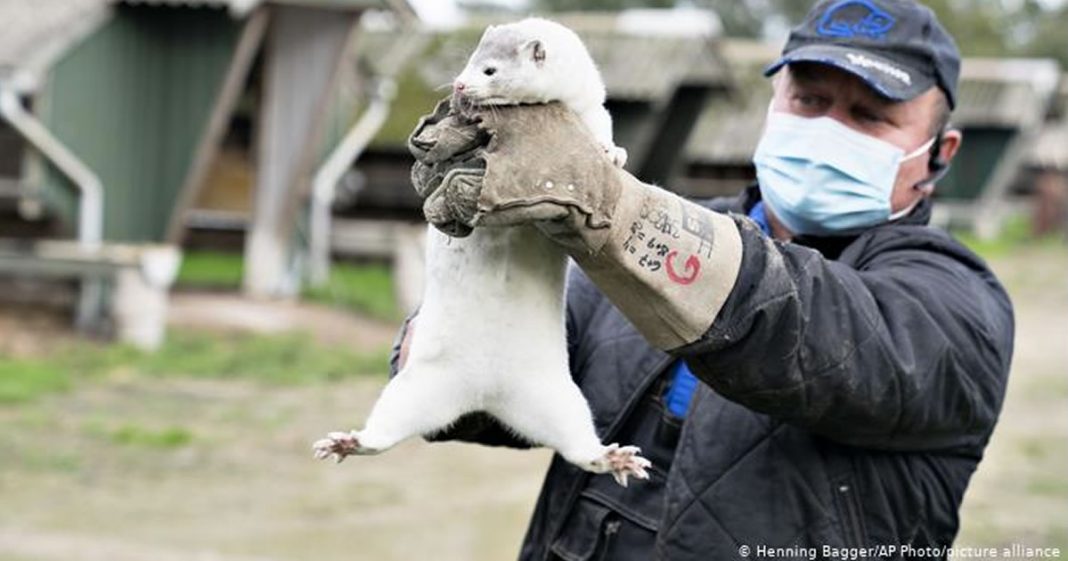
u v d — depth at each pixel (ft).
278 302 96.94
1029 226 201.46
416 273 100.58
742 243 13.41
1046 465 55.42
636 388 16.49
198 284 101.04
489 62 12.61
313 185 104.17
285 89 96.43
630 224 12.86
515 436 14.79
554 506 16.99
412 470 55.93
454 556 43.73
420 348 13.70
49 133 84.53
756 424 15.37
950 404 15.02
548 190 12.32
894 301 14.83
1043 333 101.04
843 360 13.85
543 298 13.60
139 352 78.48
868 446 15.05
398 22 95.66
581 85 12.94
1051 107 195.62
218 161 108.99
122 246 87.66
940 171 18.04
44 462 54.75
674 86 106.01
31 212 85.71
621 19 110.11
